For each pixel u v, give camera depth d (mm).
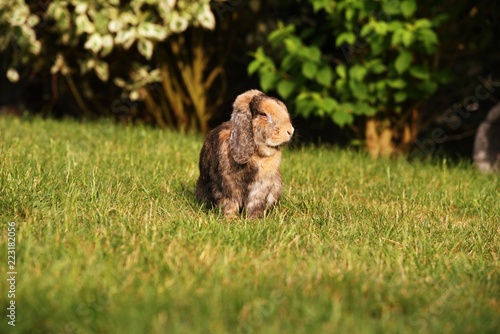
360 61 15930
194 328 5617
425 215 10336
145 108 19172
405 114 16109
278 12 17688
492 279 7410
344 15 15383
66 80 18656
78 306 5914
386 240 8680
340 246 8297
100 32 15875
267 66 15492
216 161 9359
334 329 5676
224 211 9328
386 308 6348
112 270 6746
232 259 7336
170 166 12328
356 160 14297
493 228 9594
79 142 14336
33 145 13094
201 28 17500
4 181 9578
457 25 15781
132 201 9672
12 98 19750
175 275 6785
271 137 8883
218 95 18953
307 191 11141
